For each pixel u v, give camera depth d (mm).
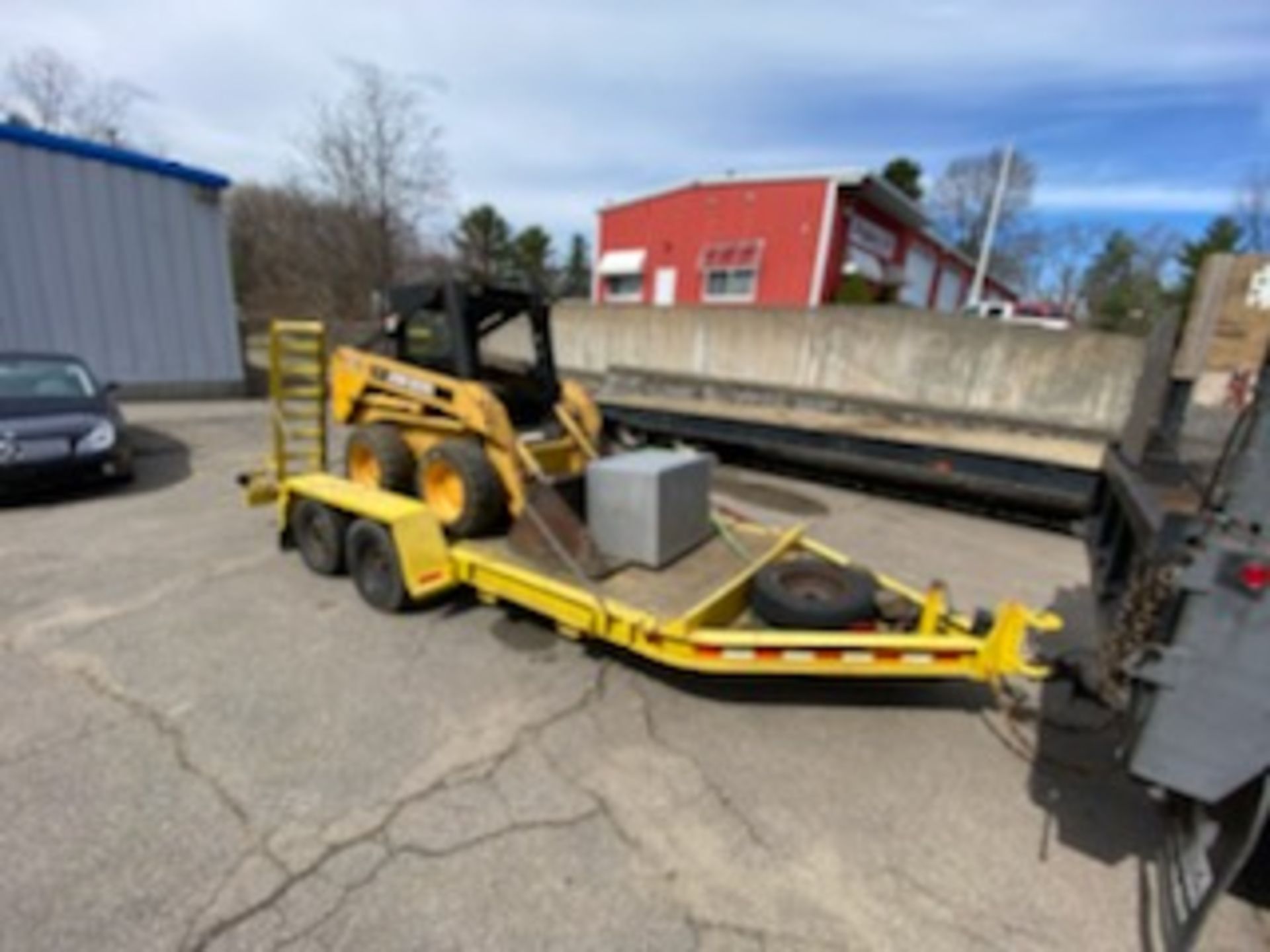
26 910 1888
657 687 3209
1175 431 2777
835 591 3254
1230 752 1677
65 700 2898
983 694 3301
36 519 5340
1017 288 37469
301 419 6352
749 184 17109
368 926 1884
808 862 2213
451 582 3719
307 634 3578
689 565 3561
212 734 2701
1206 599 1654
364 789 2422
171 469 7062
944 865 2240
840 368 10594
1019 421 7820
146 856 2086
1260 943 2012
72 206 9570
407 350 4609
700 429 8625
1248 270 2596
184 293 10836
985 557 5691
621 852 2199
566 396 4832
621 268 20031
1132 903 2127
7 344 9234
